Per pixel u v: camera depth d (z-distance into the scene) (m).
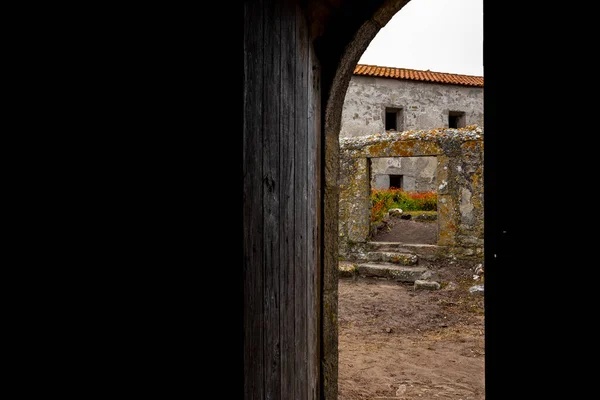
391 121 17.38
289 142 1.71
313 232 2.32
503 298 1.02
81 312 1.56
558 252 0.94
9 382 1.47
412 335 5.03
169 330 1.48
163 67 1.50
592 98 0.90
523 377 0.98
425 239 9.34
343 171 9.27
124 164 1.55
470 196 8.07
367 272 8.26
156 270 1.51
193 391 1.42
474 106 17.30
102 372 1.56
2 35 1.48
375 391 3.49
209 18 1.37
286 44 1.65
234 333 1.22
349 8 2.48
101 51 1.57
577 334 0.90
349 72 2.73
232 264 1.22
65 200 1.56
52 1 1.55
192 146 1.44
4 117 1.49
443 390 3.50
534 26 0.98
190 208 1.45
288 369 1.71
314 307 2.37
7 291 1.47
